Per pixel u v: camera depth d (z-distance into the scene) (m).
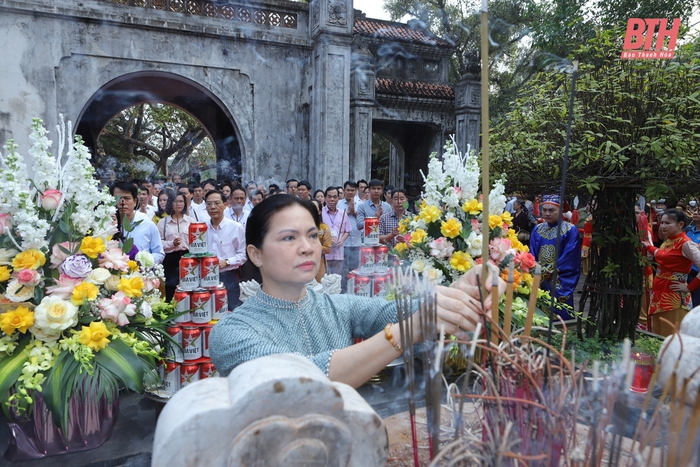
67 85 8.06
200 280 2.28
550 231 3.75
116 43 8.27
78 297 1.76
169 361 2.12
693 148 2.47
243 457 0.60
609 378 0.69
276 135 9.40
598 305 3.26
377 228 2.83
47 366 1.68
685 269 3.77
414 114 11.21
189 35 8.70
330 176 9.00
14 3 7.57
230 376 0.71
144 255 2.17
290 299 1.35
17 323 1.67
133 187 3.82
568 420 0.77
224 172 12.80
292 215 1.30
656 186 2.60
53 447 1.73
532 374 0.80
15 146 1.87
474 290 1.12
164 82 10.96
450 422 0.98
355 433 0.67
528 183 3.07
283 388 0.62
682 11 7.69
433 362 0.81
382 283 2.72
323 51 8.82
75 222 1.87
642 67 2.59
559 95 2.90
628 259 3.10
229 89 9.08
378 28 12.48
